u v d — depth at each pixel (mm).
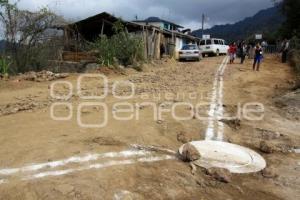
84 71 17312
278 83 14844
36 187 4281
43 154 5293
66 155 5316
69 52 19094
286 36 37656
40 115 7742
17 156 5176
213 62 25672
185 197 4520
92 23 23281
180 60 27328
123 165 5141
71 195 4145
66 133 6379
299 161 6066
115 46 18953
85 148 5664
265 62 25469
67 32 20875
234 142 6793
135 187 4570
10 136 6109
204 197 4578
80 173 4730
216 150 6094
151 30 25531
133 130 6730
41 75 14102
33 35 16859
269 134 7340
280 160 6078
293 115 9133
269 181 5223
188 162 5520
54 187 4277
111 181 4602
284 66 22516
